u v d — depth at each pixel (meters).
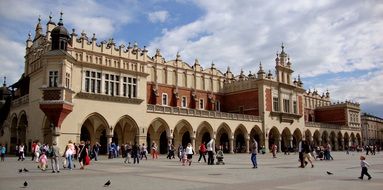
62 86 40.28
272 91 70.44
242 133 68.00
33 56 53.09
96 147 38.00
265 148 66.75
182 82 66.88
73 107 44.44
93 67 47.62
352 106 95.38
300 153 26.77
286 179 17.94
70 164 24.64
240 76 75.38
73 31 46.38
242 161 36.25
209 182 16.69
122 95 50.09
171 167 27.22
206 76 71.62
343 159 40.41
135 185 15.58
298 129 76.00
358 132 97.31
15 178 18.47
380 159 40.59
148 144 58.66
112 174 21.05
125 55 51.56
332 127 87.31
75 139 44.12
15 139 57.22
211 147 31.03
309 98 95.94
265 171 23.19
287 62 76.00
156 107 53.22
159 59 63.19
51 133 44.53
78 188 14.55
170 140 54.00
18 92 60.16
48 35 46.72
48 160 34.06
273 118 69.69
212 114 60.09
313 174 20.81
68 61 42.47
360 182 16.62
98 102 47.00
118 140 54.53
